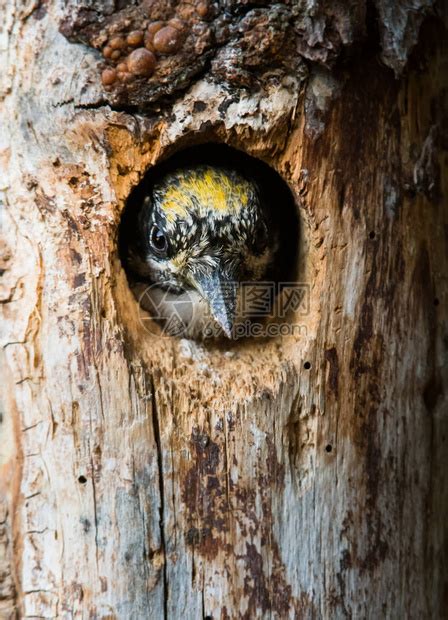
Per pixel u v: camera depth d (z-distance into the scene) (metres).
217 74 6.14
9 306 6.21
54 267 6.12
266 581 6.25
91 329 6.07
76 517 6.14
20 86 6.19
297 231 7.20
